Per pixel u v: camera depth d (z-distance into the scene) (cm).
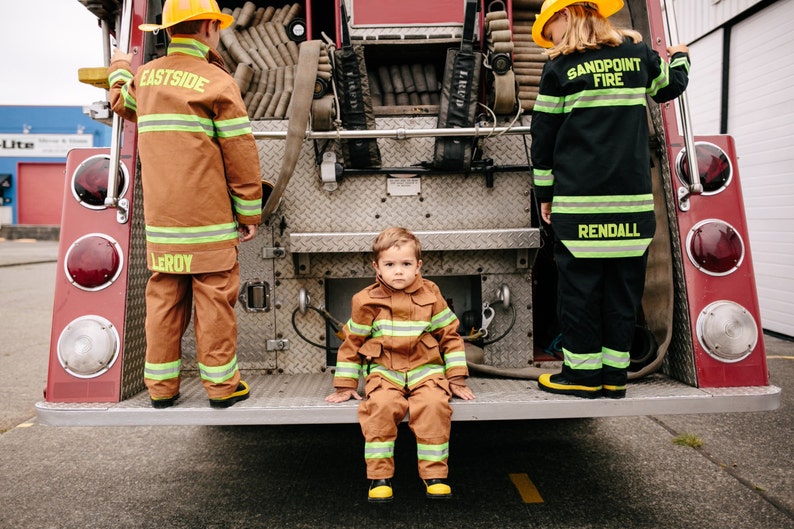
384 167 290
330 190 289
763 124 618
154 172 218
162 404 226
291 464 309
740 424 358
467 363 258
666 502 262
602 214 221
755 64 625
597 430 352
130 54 257
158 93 217
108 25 292
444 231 279
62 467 307
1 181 2955
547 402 222
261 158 292
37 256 1630
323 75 265
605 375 227
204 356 222
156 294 225
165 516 255
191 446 336
